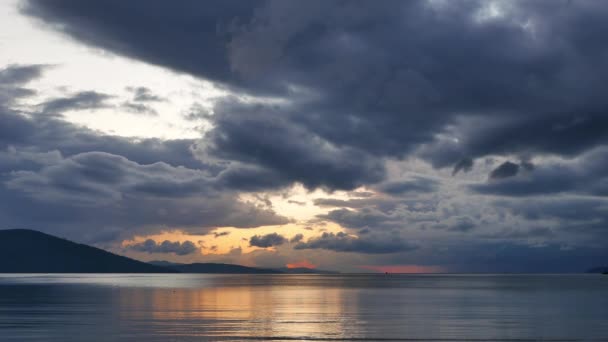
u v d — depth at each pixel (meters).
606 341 49.03
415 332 54.06
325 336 50.84
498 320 65.69
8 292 137.12
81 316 68.94
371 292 143.25
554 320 65.75
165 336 50.19
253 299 106.50
